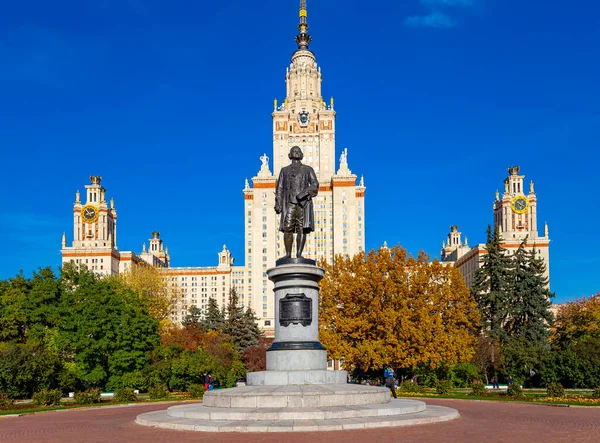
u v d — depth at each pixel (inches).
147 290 4111.7
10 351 1959.9
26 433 891.4
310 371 1024.9
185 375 2519.7
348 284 2239.2
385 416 882.8
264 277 7603.4
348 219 7637.8
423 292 2244.1
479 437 738.2
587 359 2294.5
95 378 2283.5
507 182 6668.3
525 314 3174.2
